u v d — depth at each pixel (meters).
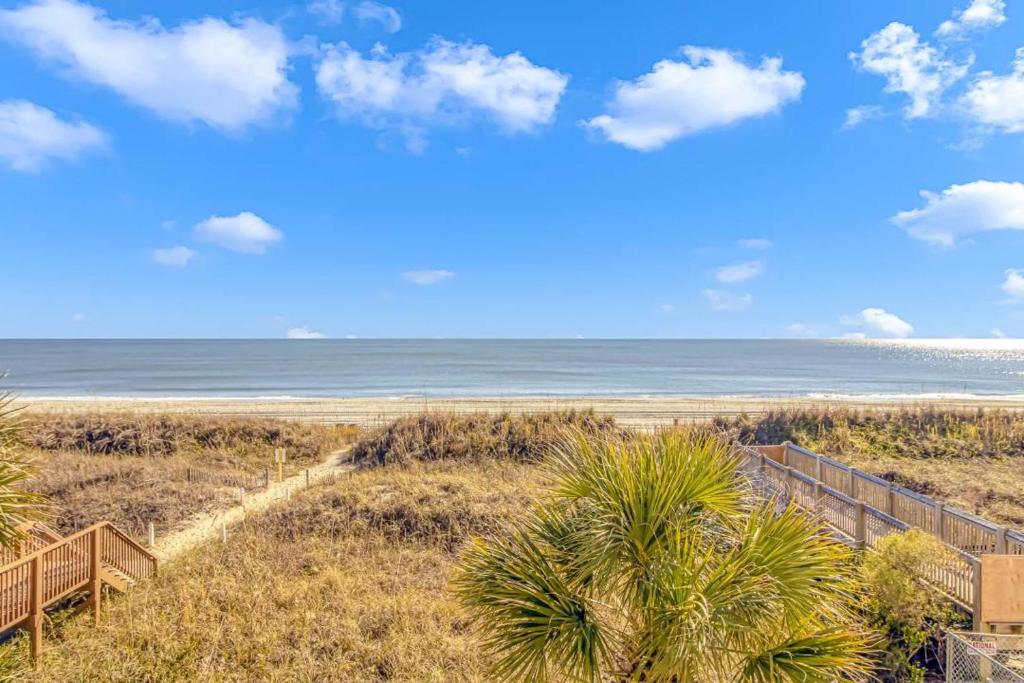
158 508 14.59
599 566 4.20
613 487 4.37
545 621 4.13
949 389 55.81
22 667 7.67
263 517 13.74
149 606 9.45
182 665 7.68
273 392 51.41
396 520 13.54
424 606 9.33
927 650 7.21
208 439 21.75
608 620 4.66
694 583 3.90
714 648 3.86
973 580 7.19
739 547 4.29
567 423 20.77
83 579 9.14
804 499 10.54
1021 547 7.77
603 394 48.81
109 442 20.91
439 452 19.39
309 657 7.89
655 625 3.96
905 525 8.39
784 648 3.97
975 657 6.50
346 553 11.95
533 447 19.41
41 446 20.08
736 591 3.93
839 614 4.40
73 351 143.12
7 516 6.36
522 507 13.57
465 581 4.70
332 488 15.57
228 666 7.79
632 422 25.23
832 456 18.91
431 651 7.94
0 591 7.67
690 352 149.88
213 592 9.88
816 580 4.31
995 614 7.01
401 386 56.34
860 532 9.45
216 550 11.91
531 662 4.18
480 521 13.26
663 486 4.23
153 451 20.62
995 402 39.00
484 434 20.36
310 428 24.00
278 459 18.55
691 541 4.13
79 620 9.08
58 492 15.45
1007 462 18.02
